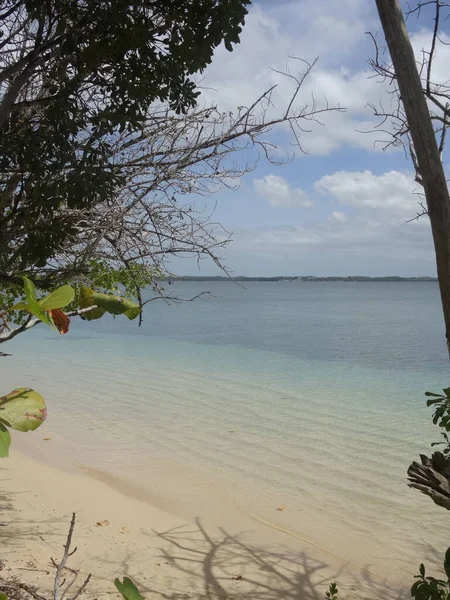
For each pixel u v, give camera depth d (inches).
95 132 127.6
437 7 142.4
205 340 1266.0
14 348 1087.0
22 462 416.2
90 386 719.7
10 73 114.3
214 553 279.6
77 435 500.1
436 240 112.7
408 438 491.5
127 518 319.9
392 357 1004.6
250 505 354.3
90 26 123.8
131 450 461.4
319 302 3892.7
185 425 535.2
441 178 112.4
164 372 831.7
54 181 118.2
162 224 140.4
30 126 128.0
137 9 125.3
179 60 128.0
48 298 42.5
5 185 134.7
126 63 125.5
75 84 125.5
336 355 1026.7
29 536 272.5
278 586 250.4
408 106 113.7
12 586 171.0
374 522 330.6
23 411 46.6
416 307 3184.1
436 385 737.0
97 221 134.2
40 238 120.0
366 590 253.0
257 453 454.9
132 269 143.5
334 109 140.3
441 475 120.7
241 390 700.7
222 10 123.8
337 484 390.0
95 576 234.4
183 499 361.4
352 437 495.8
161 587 236.7
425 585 141.3
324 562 279.9
